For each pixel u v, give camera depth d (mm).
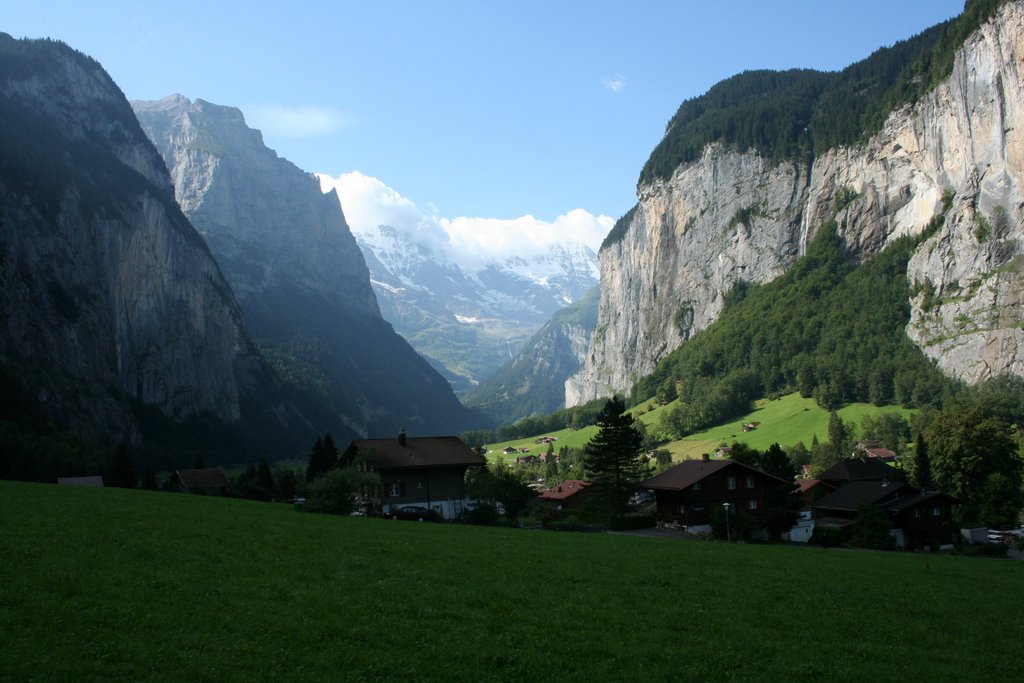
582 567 36531
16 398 143000
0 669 16328
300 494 86188
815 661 23859
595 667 21109
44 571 24156
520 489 76812
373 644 21031
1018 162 198250
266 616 22141
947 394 187250
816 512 89875
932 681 22984
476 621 24359
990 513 93000
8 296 165625
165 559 28547
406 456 77688
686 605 29906
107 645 18422
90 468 114812
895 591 37469
